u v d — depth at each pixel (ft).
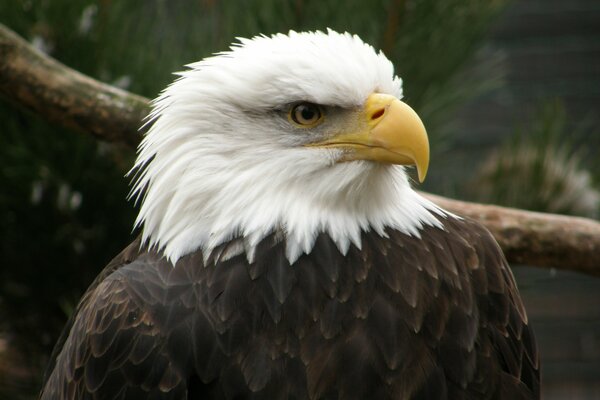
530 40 56.29
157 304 20.58
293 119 21.25
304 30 31.99
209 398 20.39
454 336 20.75
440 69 33.50
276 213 20.98
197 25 32.27
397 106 21.03
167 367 20.30
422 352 20.44
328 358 20.15
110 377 20.65
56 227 31.76
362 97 21.15
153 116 22.63
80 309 23.61
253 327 20.30
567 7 56.34
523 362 22.12
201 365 20.25
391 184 21.48
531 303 48.91
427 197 27.66
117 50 31.71
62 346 24.99
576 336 49.11
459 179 39.60
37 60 27.37
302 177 21.13
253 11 31.86
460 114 51.98
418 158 20.80
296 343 20.22
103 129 27.61
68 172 31.19
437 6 32.99
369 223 21.36
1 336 33.32
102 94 27.45
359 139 21.04
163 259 21.44
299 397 20.02
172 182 21.53
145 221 22.22
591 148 40.45
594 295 48.55
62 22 31.42
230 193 21.08
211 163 21.25
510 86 54.49
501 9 34.60
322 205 21.20
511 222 27.58
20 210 31.50
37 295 32.55
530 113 51.67
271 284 20.53
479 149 50.83
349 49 21.42
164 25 32.37
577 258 27.73
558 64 55.52
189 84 21.58
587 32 55.93
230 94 21.21
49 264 32.22
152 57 31.78
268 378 20.04
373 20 32.63
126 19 31.89
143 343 20.42
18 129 31.04
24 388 33.78
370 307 20.51
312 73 20.93
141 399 20.45
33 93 27.48
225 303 20.40
